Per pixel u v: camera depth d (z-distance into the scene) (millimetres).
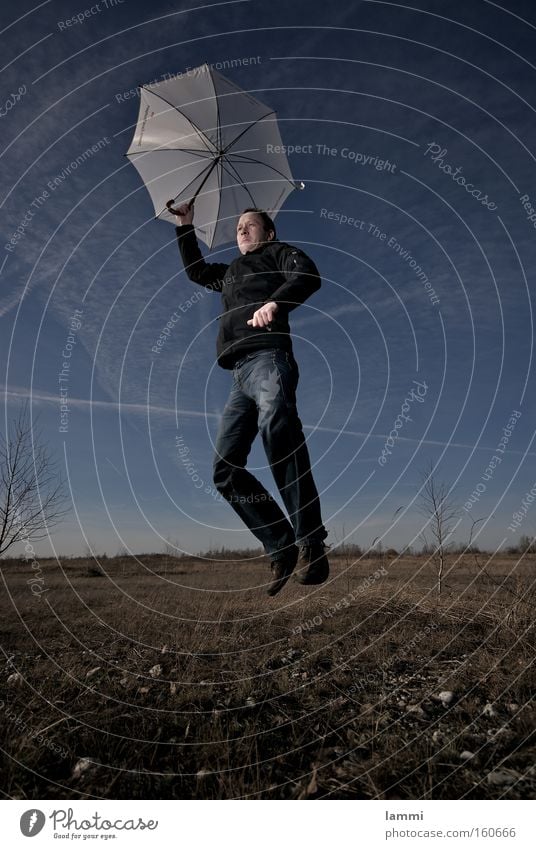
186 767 2094
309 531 2359
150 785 1964
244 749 2188
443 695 2812
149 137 4090
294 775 2037
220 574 10688
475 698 2783
